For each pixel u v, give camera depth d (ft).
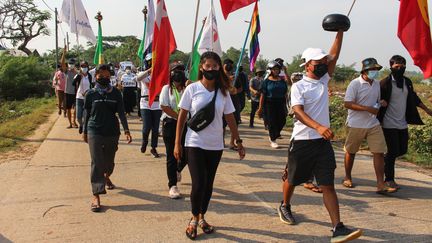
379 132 19.07
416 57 17.99
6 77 83.30
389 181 20.26
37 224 16.03
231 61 28.43
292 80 24.09
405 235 15.07
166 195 19.34
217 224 16.05
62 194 19.39
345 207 17.89
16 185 20.72
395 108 19.56
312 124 13.57
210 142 14.58
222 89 14.69
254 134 35.88
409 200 18.79
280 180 21.85
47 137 33.42
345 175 21.47
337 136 35.01
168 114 18.16
